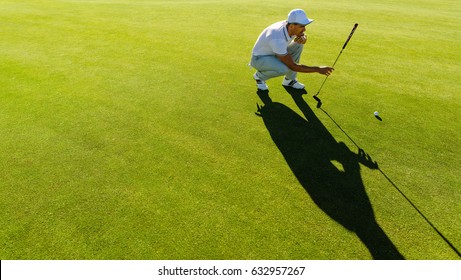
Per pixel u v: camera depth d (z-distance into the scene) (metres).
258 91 5.18
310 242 2.83
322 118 4.52
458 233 2.94
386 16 10.30
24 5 10.35
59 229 2.91
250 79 5.55
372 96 5.12
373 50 7.11
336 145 3.99
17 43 7.04
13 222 2.96
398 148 3.98
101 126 4.22
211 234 2.88
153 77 5.55
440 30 8.84
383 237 2.88
